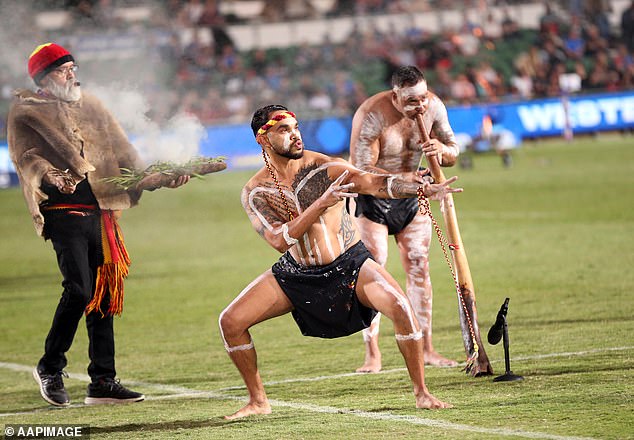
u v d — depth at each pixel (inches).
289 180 327.3
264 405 338.0
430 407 325.1
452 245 382.3
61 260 379.2
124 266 386.6
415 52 1802.4
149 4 1727.4
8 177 1341.0
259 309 329.4
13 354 500.4
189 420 335.6
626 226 810.8
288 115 323.6
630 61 1790.1
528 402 324.5
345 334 330.6
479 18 1963.6
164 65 1670.8
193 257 808.3
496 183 1183.6
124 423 339.3
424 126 386.6
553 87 1736.0
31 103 381.7
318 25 1940.2
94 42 1632.6
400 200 417.4
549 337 441.7
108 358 382.6
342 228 326.3
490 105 1563.7
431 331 452.4
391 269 706.8
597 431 282.0
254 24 1915.6
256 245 854.5
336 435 297.1
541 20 1851.6
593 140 1587.1
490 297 559.8
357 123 411.2
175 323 554.9
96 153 382.9
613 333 441.1
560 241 756.6
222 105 1593.3
